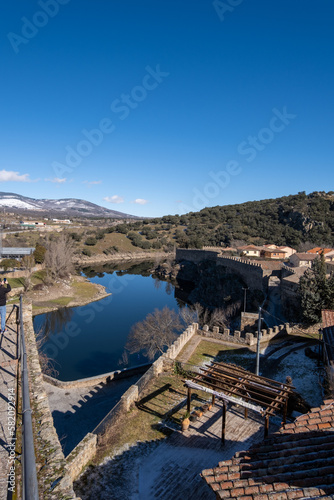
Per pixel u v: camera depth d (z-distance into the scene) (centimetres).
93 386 3003
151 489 1305
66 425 2409
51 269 7256
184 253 10869
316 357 2616
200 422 1738
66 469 576
